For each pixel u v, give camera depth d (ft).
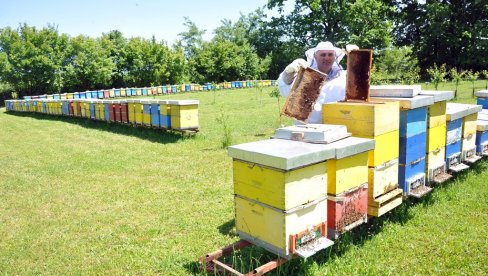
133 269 13.51
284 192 10.25
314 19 130.72
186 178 24.27
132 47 158.10
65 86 146.10
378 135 13.15
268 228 11.03
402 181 15.07
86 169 28.12
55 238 16.39
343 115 13.78
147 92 121.29
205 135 38.78
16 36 137.49
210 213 18.17
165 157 30.55
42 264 14.24
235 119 51.62
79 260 14.35
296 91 14.10
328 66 16.69
